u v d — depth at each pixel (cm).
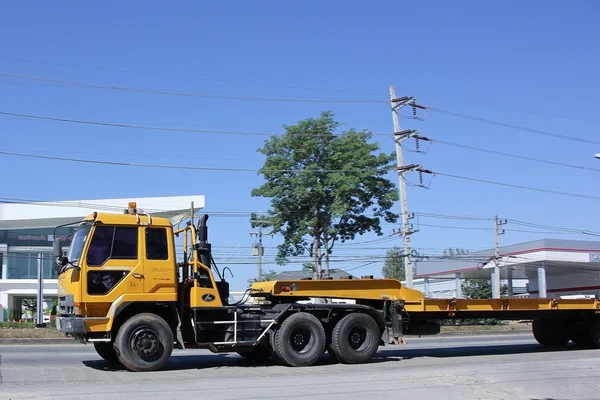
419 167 3269
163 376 1245
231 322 1406
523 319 1955
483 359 1648
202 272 1411
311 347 1452
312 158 3238
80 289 1273
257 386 1084
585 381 1131
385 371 1329
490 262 4872
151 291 1333
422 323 1669
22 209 4709
